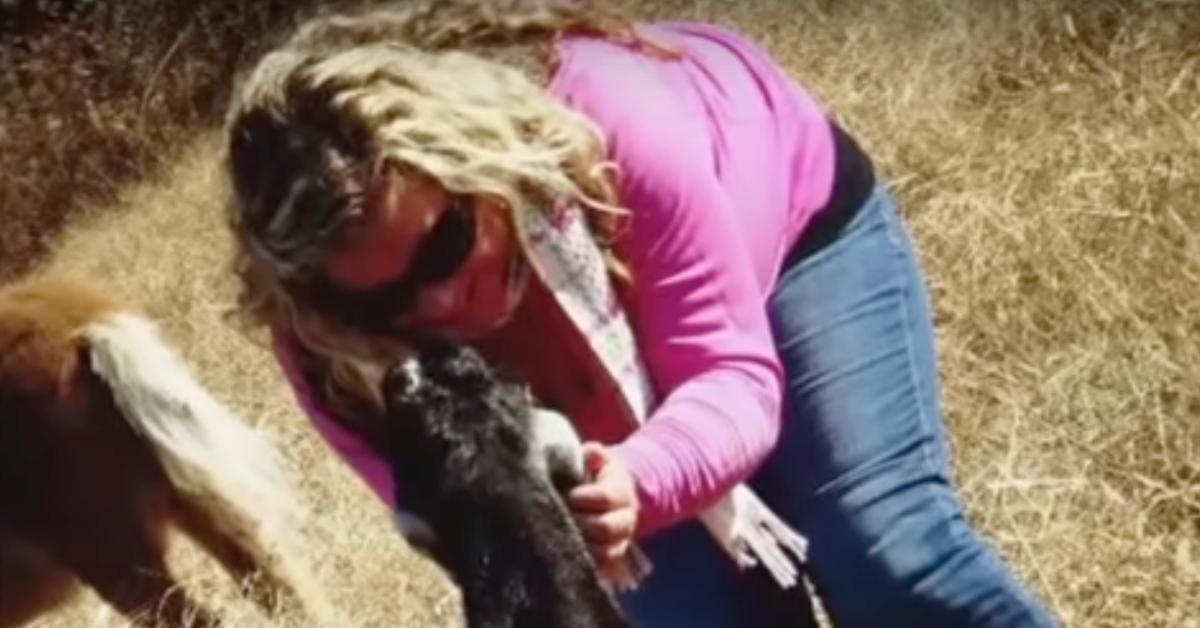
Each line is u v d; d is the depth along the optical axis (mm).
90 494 4824
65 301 4875
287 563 4609
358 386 2273
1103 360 4168
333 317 2166
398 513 1999
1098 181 4594
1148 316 4266
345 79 2068
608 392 2258
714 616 2568
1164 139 4699
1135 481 3936
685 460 2143
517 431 1990
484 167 2092
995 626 2451
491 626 1941
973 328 4340
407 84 2082
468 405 1992
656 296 2242
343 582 4336
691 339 2227
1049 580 3717
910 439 2477
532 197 2141
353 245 2094
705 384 2205
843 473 2459
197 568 4945
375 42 2242
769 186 2402
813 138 2490
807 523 2477
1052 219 4496
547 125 2146
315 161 2080
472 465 1964
